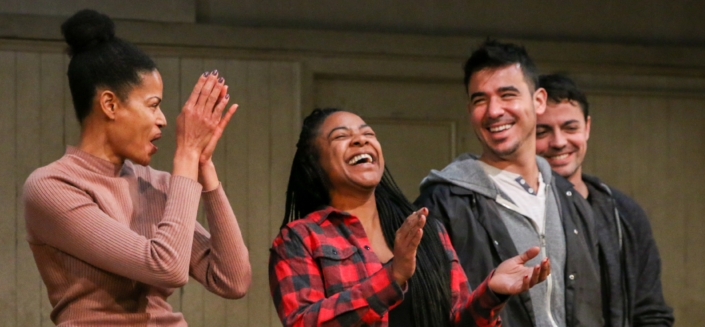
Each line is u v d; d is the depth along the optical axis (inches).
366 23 289.0
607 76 308.8
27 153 258.2
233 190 274.2
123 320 119.1
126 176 126.6
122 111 119.9
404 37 288.2
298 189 144.3
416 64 289.9
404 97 296.0
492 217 157.6
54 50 260.5
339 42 283.3
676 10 316.5
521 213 158.7
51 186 115.6
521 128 160.7
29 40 258.8
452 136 299.4
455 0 295.4
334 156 138.3
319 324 119.6
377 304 118.6
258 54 276.7
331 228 135.2
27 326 256.2
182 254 115.3
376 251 138.3
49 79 260.4
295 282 127.6
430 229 141.7
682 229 318.7
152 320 121.8
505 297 128.8
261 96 276.7
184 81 269.7
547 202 163.2
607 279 166.7
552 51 299.9
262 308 273.7
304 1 284.7
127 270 114.3
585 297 158.9
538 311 154.9
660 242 316.5
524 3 301.6
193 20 272.2
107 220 115.6
